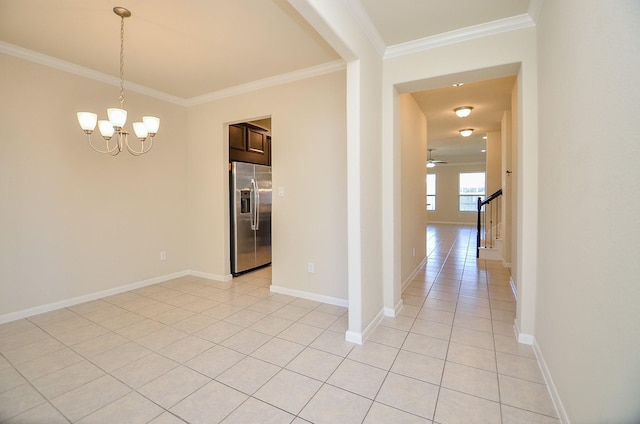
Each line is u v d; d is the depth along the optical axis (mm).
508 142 4859
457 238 8359
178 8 2240
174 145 4309
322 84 3340
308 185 3475
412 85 2893
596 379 1221
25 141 2953
